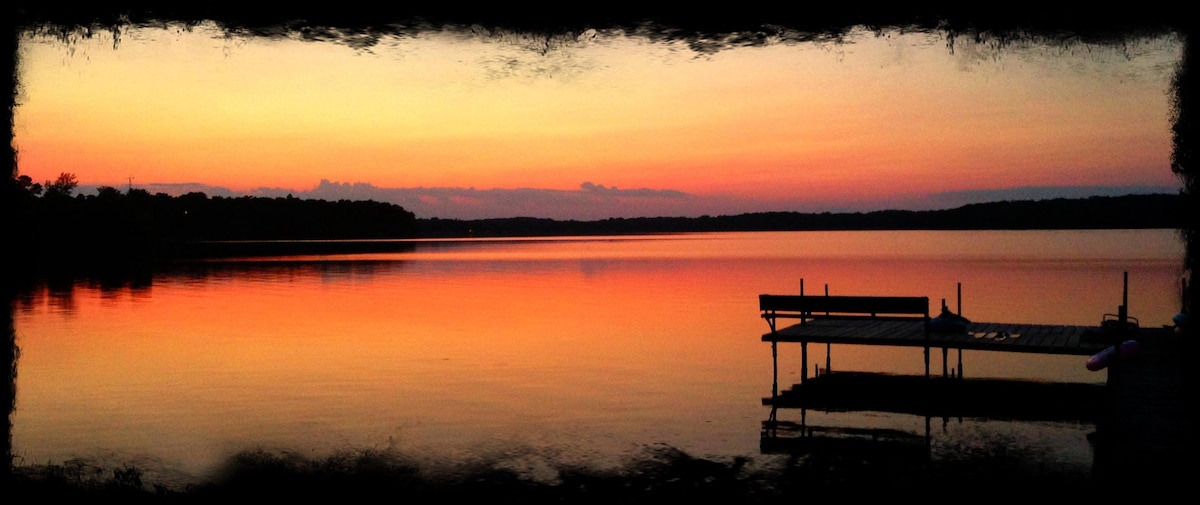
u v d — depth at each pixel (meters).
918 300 15.13
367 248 118.94
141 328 25.28
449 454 10.74
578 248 127.62
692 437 11.71
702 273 54.16
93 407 13.92
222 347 21.14
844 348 21.08
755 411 13.54
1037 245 101.81
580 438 11.64
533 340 22.61
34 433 11.98
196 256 81.06
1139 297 32.38
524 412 13.42
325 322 27.03
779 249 106.81
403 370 17.67
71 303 33.19
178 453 10.81
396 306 32.66
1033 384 15.98
